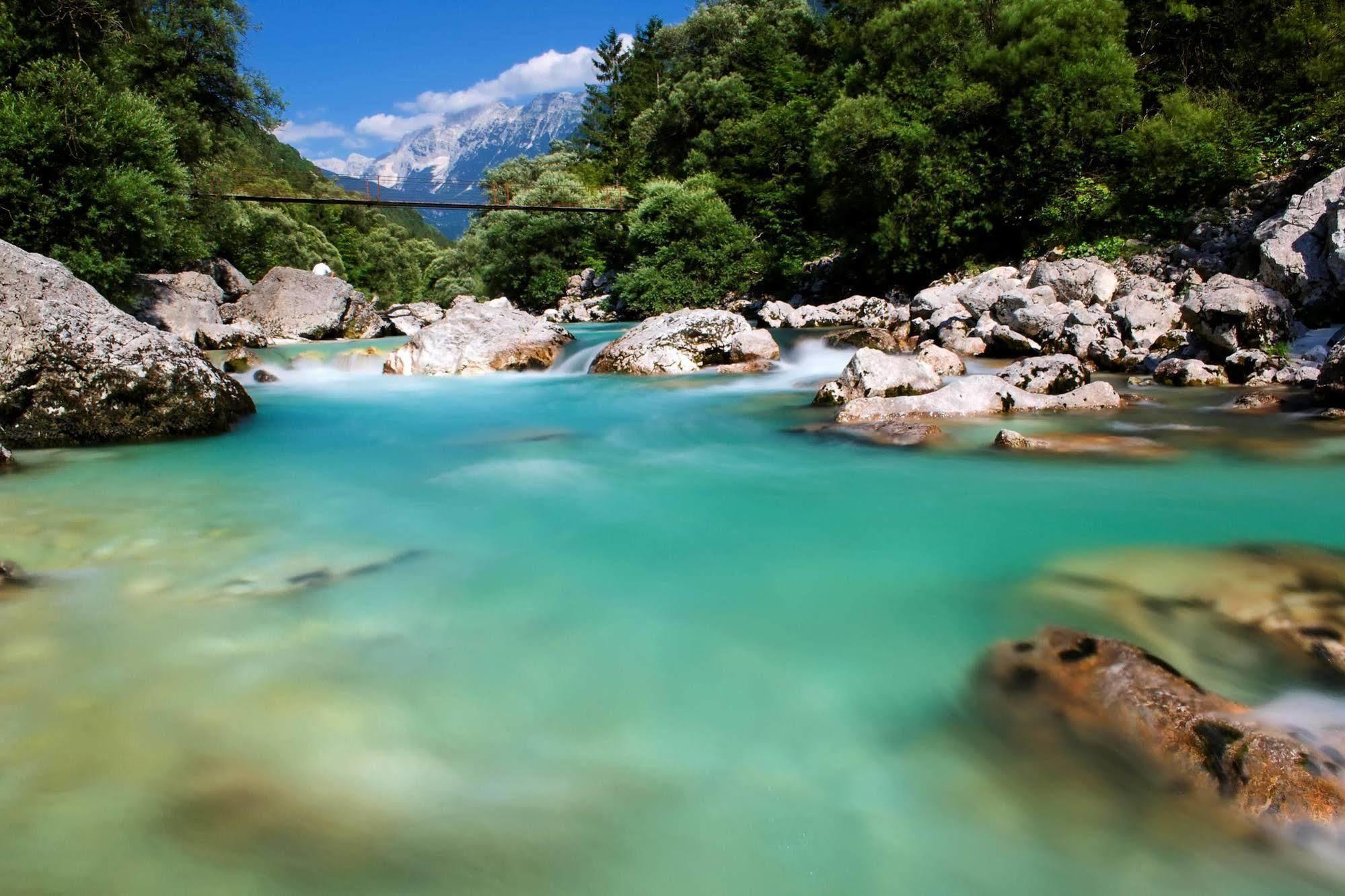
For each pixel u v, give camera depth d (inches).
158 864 96.4
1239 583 167.0
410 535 228.4
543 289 1736.0
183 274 997.8
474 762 118.8
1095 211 899.4
